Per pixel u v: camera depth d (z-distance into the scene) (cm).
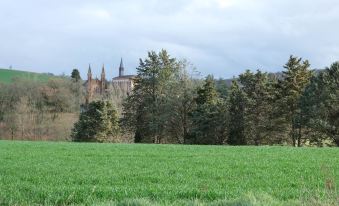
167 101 8838
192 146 4788
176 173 2005
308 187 1539
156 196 1324
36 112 11981
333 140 7088
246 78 8550
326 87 7175
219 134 8238
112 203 1039
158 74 9244
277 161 2656
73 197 1273
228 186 1566
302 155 3175
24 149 3897
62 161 2672
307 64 8206
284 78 8206
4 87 12075
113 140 9450
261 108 8281
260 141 8269
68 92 12675
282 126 8069
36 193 1338
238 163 2516
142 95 9400
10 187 1477
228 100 8312
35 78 13988
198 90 8662
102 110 9106
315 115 7050
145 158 2931
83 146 4525
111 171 2073
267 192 1399
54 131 11275
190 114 8675
